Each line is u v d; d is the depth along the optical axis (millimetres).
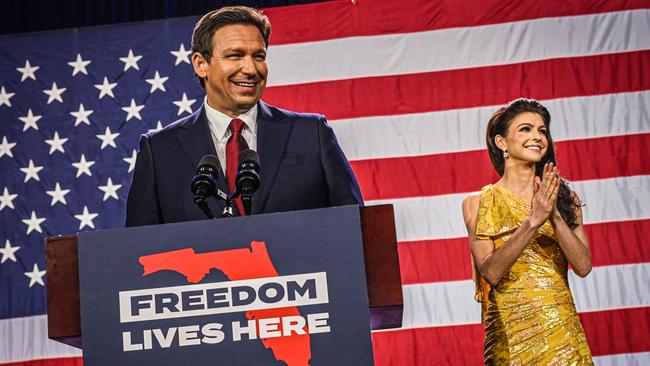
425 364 4883
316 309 1840
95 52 5391
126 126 5293
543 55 5219
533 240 3512
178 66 5359
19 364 5008
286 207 2404
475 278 3684
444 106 5184
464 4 5301
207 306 1849
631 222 4973
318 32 5305
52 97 5340
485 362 3533
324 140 2521
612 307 4879
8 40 5406
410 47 5262
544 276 3463
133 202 2502
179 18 5422
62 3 5613
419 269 4988
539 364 3355
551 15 5258
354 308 1836
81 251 1883
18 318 5062
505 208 3662
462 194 5062
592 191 5023
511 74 5203
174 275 1861
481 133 5141
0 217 5172
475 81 5207
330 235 1867
